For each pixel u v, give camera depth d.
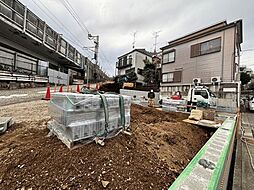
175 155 3.45
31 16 15.93
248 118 11.95
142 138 3.42
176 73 19.09
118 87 21.42
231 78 13.97
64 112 2.19
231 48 14.11
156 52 30.83
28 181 1.75
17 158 2.02
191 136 5.38
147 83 24.53
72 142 2.19
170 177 2.45
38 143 2.35
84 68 35.03
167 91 20.03
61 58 25.36
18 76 13.86
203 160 1.68
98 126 2.58
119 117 3.07
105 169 2.04
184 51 18.38
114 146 2.53
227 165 2.30
